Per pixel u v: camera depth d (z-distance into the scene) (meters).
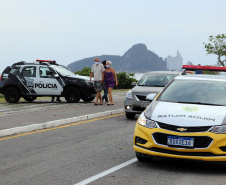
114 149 9.27
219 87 8.50
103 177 6.85
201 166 7.72
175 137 7.04
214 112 7.36
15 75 21.59
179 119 7.18
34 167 7.57
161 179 6.73
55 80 21.34
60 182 6.54
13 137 11.10
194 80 8.86
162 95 8.51
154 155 7.26
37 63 21.80
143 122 7.49
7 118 14.34
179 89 8.57
